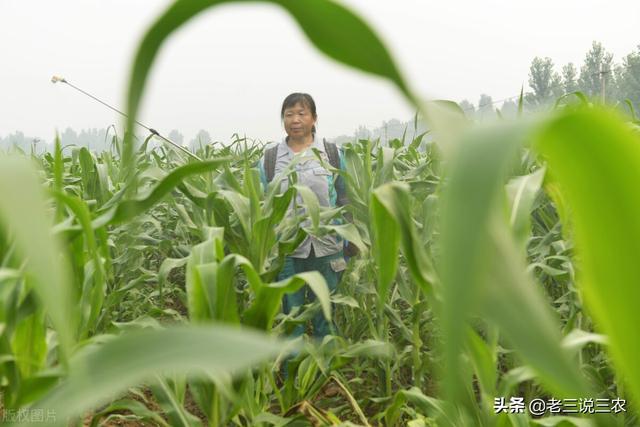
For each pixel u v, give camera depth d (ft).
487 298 1.38
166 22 1.44
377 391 11.55
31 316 4.63
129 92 1.50
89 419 8.82
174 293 16.47
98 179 13.24
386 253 3.87
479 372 4.88
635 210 1.26
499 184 0.97
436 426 7.05
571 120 1.13
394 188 3.39
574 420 5.22
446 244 0.96
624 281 1.36
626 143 1.15
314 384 8.43
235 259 5.46
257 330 5.58
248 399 7.05
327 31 1.40
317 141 13.37
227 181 10.32
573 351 4.82
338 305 13.20
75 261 5.36
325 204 13.03
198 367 1.78
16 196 1.24
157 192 4.70
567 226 4.97
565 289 10.96
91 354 1.93
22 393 3.54
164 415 10.12
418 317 10.33
